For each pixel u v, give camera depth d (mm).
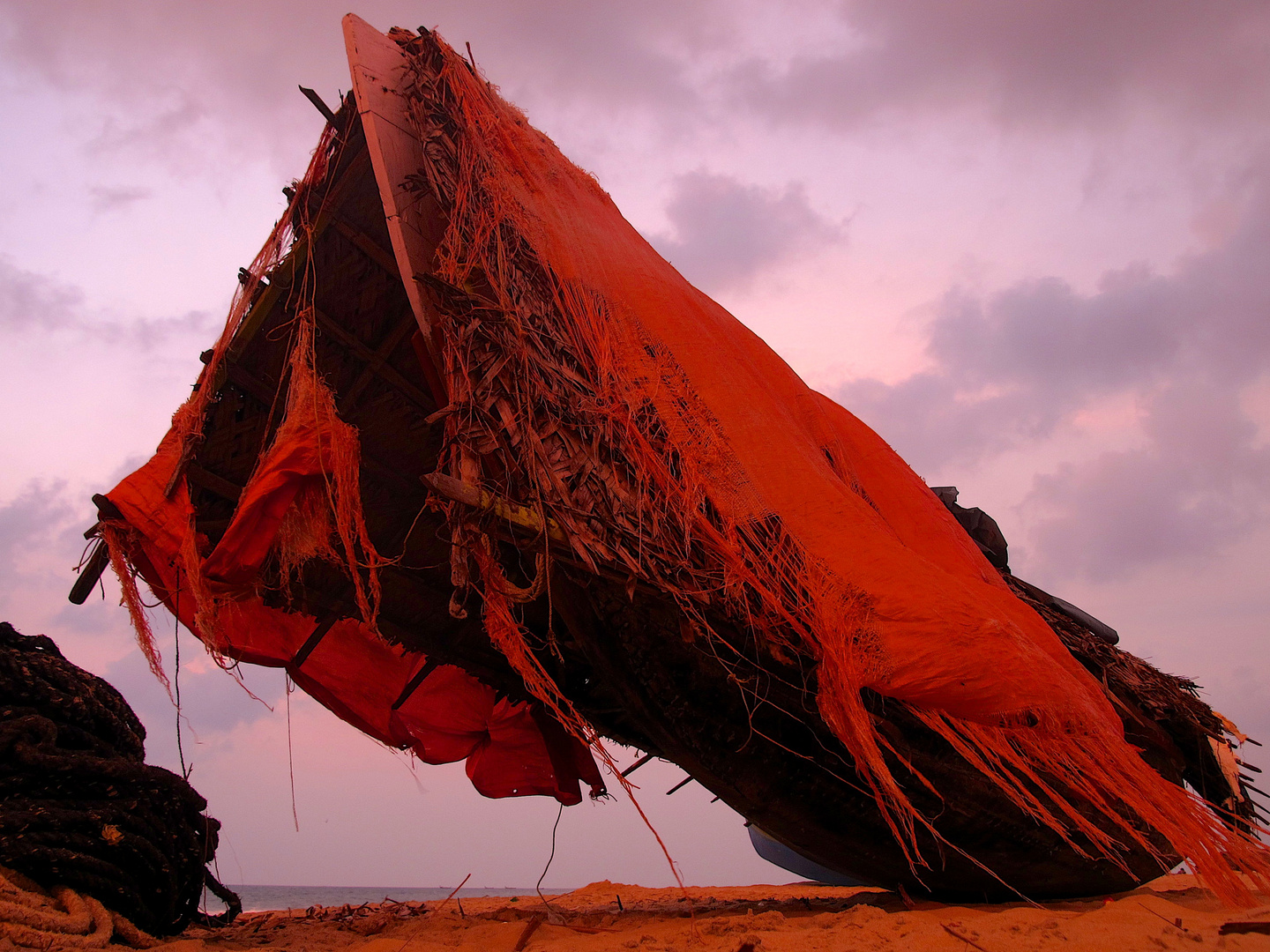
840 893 11578
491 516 5391
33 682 5895
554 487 5750
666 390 7105
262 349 7750
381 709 10273
